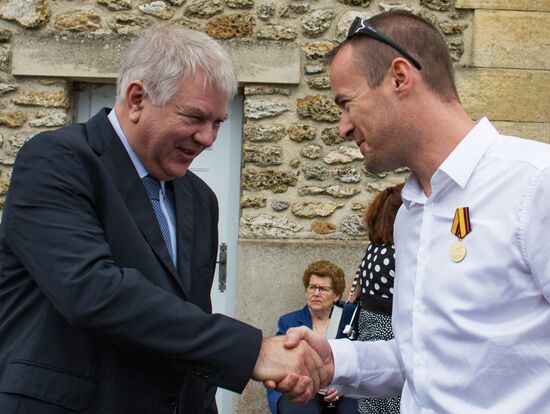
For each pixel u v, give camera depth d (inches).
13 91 168.7
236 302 169.3
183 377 73.6
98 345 68.0
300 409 138.3
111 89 177.2
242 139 177.3
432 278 63.4
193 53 69.2
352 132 69.0
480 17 172.1
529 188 58.2
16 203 67.6
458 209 62.1
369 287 116.3
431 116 65.2
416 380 63.9
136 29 169.3
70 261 65.1
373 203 119.2
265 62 169.0
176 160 72.9
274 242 169.0
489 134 63.3
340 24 171.2
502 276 58.9
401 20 67.2
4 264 69.6
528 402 58.4
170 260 72.4
